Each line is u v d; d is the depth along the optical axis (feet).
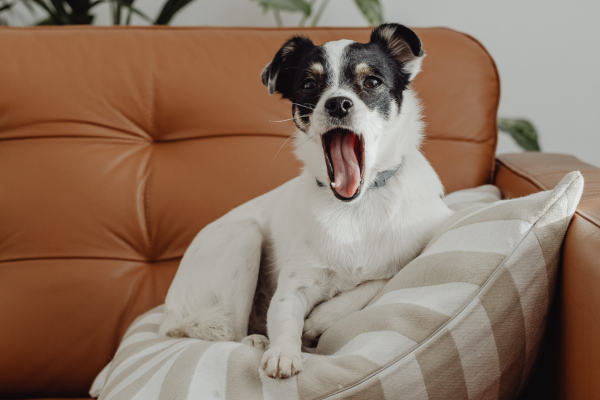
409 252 3.90
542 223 2.78
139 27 5.59
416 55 4.19
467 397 2.60
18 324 4.60
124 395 2.98
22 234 4.82
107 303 4.83
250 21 8.76
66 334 4.69
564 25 7.95
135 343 4.12
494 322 2.64
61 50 5.23
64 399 4.36
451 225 3.42
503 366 2.66
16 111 4.99
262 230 4.79
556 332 2.86
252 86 5.27
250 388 2.74
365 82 4.17
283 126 5.30
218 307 4.34
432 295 2.83
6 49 5.16
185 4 7.45
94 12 8.82
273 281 4.73
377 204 3.95
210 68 5.29
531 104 8.26
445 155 5.29
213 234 4.64
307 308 4.07
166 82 5.21
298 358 2.90
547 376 2.98
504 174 5.20
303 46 4.64
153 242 5.10
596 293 2.38
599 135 8.15
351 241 3.91
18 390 4.60
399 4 8.29
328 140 4.27
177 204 5.06
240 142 5.24
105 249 4.95
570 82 8.09
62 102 5.06
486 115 5.39
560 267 2.82
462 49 5.51
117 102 5.16
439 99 5.33
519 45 8.14
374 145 3.97
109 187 4.99
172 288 4.60
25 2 8.07
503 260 2.74
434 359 2.57
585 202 2.93
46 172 4.92
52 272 4.77
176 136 5.26
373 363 2.58
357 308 3.81
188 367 2.92
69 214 4.89
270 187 5.16
